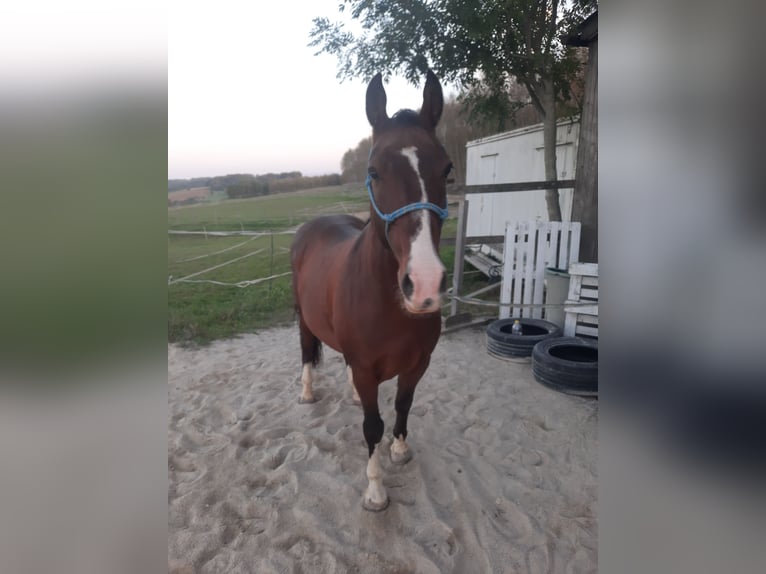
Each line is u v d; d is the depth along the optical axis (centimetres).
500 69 529
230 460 251
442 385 341
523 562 180
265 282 662
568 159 592
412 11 489
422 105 174
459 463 242
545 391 327
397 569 179
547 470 237
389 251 171
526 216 692
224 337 473
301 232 317
